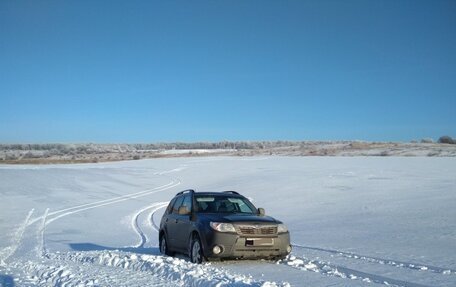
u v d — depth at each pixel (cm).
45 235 2336
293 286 846
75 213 3222
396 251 1304
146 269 1044
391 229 1827
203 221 1105
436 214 2192
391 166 5294
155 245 1777
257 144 15825
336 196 3198
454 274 966
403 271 1002
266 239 1072
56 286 916
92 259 1249
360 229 1880
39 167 7125
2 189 4550
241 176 5041
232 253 1054
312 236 1741
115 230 2470
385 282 884
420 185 3500
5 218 3000
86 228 2581
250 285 772
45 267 1156
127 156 11288
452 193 2970
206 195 1227
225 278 856
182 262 1074
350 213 2462
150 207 3438
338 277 934
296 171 5222
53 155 13288
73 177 5647
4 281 1007
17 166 7575
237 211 1192
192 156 9938
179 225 1218
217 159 8188
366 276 948
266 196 3494
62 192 4456
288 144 14812
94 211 3309
